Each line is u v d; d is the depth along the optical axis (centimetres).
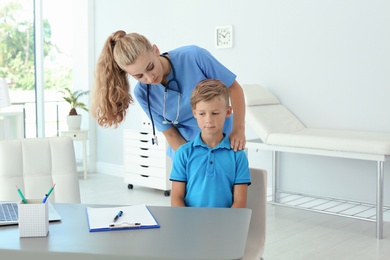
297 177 477
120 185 570
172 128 246
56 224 155
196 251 128
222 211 168
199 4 531
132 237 140
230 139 212
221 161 201
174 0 551
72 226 152
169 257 124
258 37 490
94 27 634
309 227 400
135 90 237
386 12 417
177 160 205
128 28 598
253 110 441
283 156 486
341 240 367
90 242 136
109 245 133
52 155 233
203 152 203
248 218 159
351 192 444
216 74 230
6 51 586
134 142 543
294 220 420
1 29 580
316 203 466
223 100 198
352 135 410
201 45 534
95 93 210
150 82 203
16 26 592
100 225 150
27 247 133
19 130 554
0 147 225
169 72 225
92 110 214
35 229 142
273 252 341
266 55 487
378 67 424
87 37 632
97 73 209
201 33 532
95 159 652
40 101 609
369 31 427
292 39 470
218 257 124
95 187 560
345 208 447
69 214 166
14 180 225
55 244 135
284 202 483
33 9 603
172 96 231
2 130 480
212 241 136
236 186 200
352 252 340
